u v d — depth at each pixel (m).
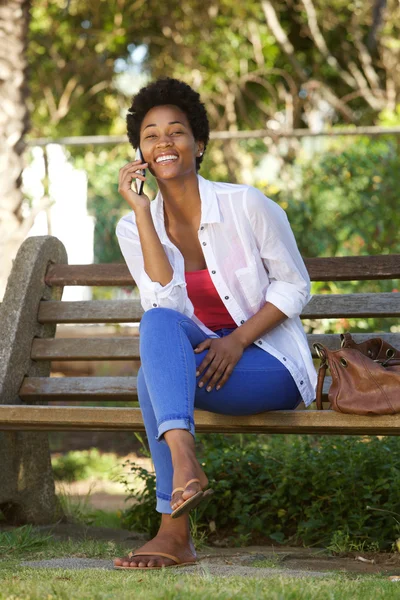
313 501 4.43
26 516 4.42
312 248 9.31
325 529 4.30
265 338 3.36
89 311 4.40
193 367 3.03
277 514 4.47
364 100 18.09
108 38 17.16
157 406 2.92
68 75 18.02
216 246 3.41
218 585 2.49
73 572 2.91
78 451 8.64
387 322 8.05
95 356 4.31
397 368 3.11
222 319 3.46
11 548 3.64
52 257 4.61
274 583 2.54
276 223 3.41
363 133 9.19
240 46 16.86
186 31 16.97
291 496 4.48
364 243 9.20
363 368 3.10
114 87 18.05
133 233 3.57
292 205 9.42
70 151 11.23
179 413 2.90
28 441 4.42
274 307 3.31
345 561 3.54
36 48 17.50
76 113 18.19
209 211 3.40
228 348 3.21
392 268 4.11
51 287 4.59
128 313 4.36
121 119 18.12
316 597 2.32
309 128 17.20
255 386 3.24
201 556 3.48
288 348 3.38
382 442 4.64
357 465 4.45
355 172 9.42
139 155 3.52
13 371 4.25
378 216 9.23
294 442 4.86
